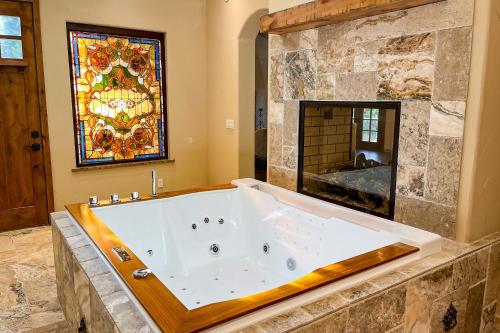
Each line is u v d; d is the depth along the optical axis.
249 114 4.64
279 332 1.30
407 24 2.23
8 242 3.73
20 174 4.05
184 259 2.91
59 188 4.27
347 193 2.78
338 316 1.45
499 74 2.04
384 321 1.62
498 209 2.25
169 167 4.96
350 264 1.69
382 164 2.51
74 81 4.28
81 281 1.78
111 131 4.57
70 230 2.23
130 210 2.73
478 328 2.19
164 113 4.92
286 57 3.07
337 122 2.77
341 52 2.62
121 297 1.50
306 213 2.57
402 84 2.29
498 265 2.21
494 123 2.08
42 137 4.10
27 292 2.75
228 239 3.13
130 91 4.64
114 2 4.34
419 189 2.28
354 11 2.29
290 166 3.16
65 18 4.09
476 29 1.95
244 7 4.26
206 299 2.51
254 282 2.73
